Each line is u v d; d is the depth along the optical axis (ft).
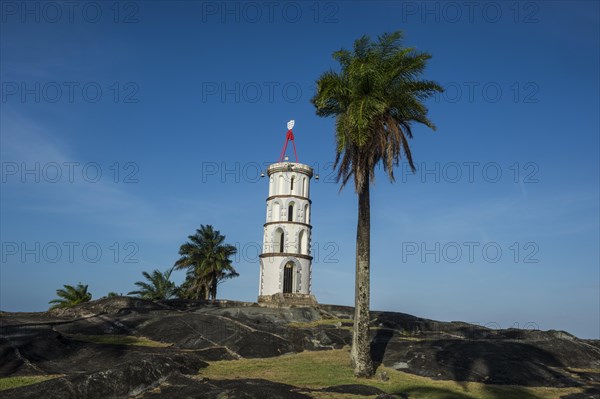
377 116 104.01
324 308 188.14
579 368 117.29
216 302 179.11
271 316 163.02
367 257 105.09
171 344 119.96
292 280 214.48
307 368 104.63
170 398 71.36
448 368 105.60
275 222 220.84
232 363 107.34
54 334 110.83
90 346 107.65
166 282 283.59
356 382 94.27
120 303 158.71
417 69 106.93
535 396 89.40
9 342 101.40
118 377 74.59
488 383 98.84
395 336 144.46
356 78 104.01
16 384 77.97
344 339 135.74
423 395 86.02
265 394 70.64
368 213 106.52
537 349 123.95
